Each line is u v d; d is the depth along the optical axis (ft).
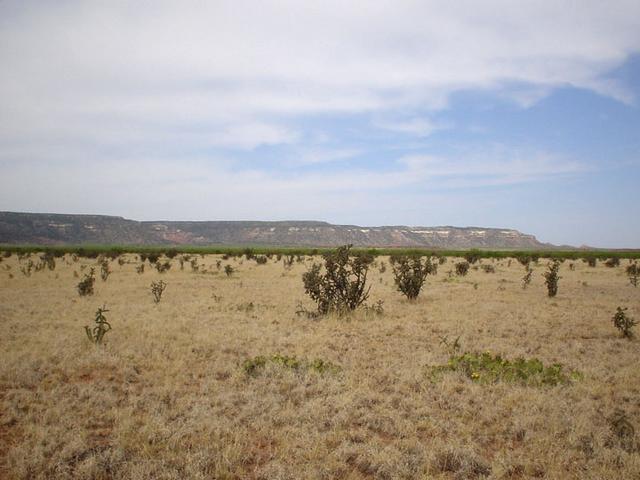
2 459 16.61
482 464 16.76
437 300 60.13
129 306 51.31
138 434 18.49
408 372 27.50
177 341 34.86
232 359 30.71
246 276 94.84
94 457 16.31
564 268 132.16
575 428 19.74
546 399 23.20
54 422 20.02
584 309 53.01
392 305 55.47
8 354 29.60
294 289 70.90
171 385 24.82
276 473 15.87
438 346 35.12
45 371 27.02
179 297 60.70
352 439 18.98
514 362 29.17
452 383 25.48
